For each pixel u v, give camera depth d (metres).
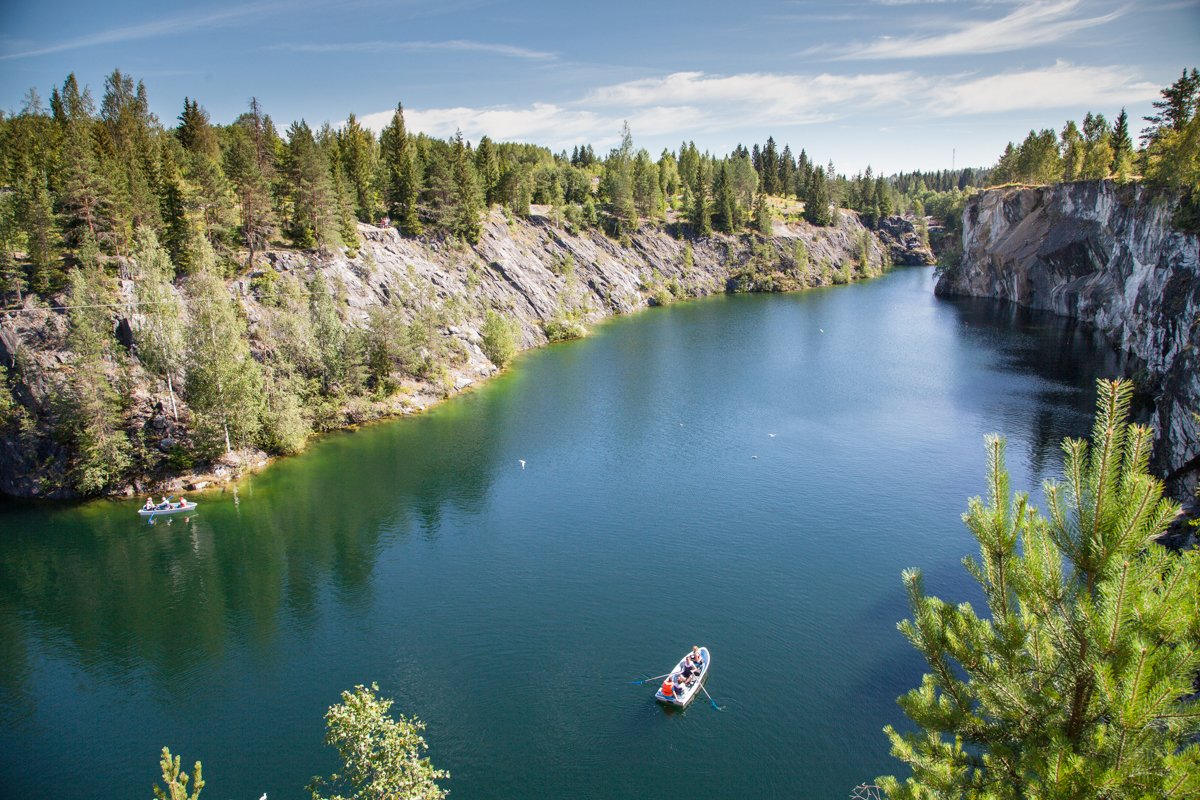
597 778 35.53
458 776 35.72
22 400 70.94
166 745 38.59
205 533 62.75
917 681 41.66
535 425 88.19
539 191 186.38
